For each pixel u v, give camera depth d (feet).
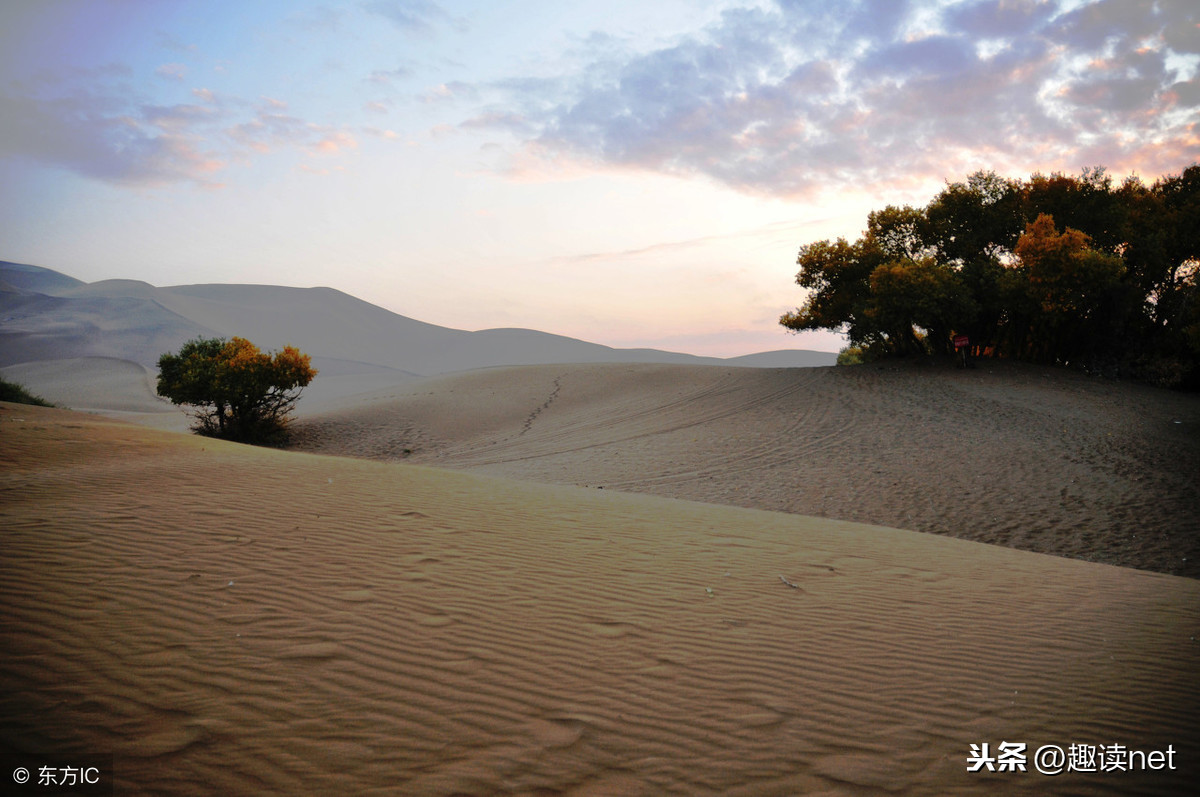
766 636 17.61
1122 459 63.31
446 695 13.10
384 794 9.96
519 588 19.60
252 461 35.12
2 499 23.21
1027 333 125.49
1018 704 14.43
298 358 117.50
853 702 14.15
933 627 19.22
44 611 14.70
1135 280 118.11
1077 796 11.02
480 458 93.81
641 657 15.69
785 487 63.00
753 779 11.10
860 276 125.49
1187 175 125.39
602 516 31.71
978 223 121.70
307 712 11.99
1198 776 11.77
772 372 135.13
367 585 18.43
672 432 96.22
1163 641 18.97
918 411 88.07
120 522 21.48
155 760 10.20
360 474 34.91
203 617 15.33
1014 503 53.57
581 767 11.09
